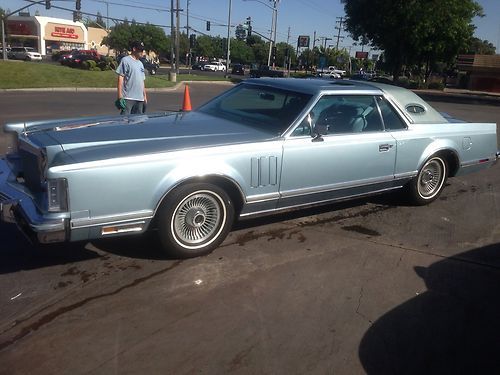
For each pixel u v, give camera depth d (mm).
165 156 3578
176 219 3771
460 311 3408
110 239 4242
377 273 3910
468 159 5871
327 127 4332
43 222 3191
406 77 74438
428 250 4426
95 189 3322
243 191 4000
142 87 7578
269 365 2727
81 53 40906
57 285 3475
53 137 3678
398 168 5137
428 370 2768
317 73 57750
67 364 2646
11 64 22141
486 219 5383
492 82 56344
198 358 2752
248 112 4734
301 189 4383
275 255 4133
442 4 37125
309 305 3373
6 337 2861
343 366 2754
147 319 3107
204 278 3670
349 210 5418
